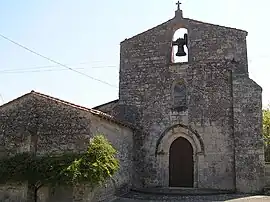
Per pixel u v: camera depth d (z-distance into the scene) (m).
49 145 13.62
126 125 17.00
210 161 17.53
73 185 12.48
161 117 18.72
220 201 13.98
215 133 17.72
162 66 19.28
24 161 13.20
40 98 14.25
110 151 13.55
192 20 19.28
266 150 29.09
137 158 18.55
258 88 17.33
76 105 13.95
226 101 17.86
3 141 14.21
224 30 18.67
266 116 30.14
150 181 18.23
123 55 20.17
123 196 15.39
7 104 14.62
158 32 19.77
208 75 18.41
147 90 19.25
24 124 14.14
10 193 13.28
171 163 18.47
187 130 18.16
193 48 18.95
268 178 16.80
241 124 17.23
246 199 14.41
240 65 18.11
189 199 14.60
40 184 12.91
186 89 18.64
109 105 20.23
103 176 12.91
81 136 13.31
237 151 17.05
